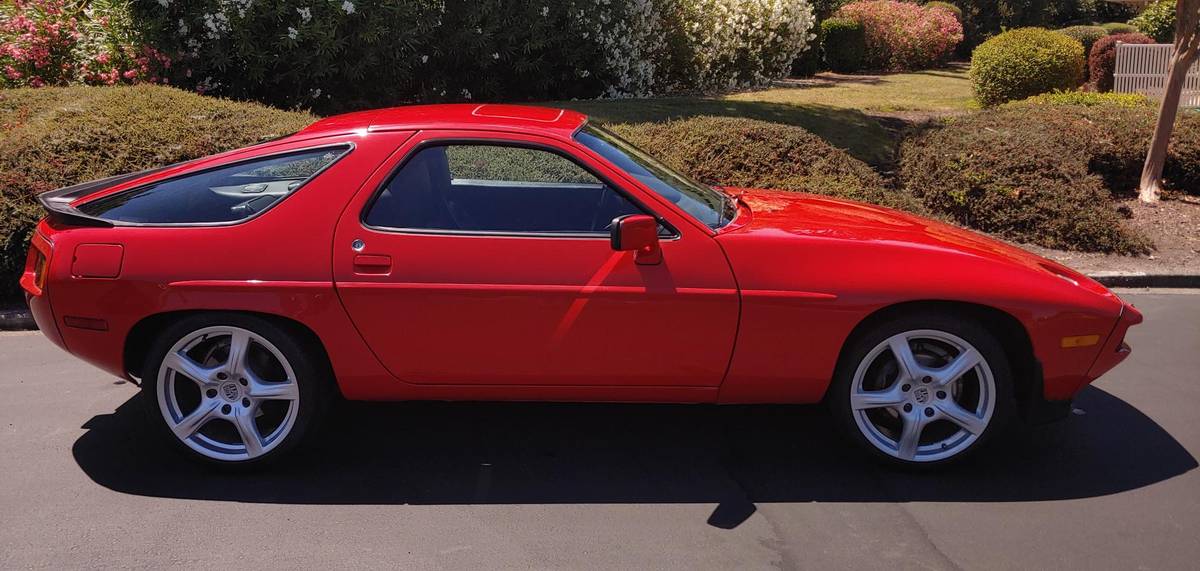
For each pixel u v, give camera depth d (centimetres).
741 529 346
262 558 326
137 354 400
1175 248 798
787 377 379
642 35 1379
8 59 989
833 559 325
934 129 975
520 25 1202
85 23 981
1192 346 570
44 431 433
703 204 408
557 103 1170
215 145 730
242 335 374
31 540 337
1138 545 334
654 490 378
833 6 2345
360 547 333
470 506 364
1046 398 385
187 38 1025
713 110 1151
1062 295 371
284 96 1097
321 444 421
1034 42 1490
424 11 1116
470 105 443
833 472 394
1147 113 1040
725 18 1611
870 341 374
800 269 369
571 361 378
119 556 326
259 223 373
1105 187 966
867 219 416
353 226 372
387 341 374
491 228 376
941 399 379
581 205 381
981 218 829
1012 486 381
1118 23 2730
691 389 385
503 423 446
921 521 352
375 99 1152
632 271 369
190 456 387
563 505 365
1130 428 441
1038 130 957
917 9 2411
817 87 1733
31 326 597
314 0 1041
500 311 371
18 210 617
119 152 698
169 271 369
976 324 371
